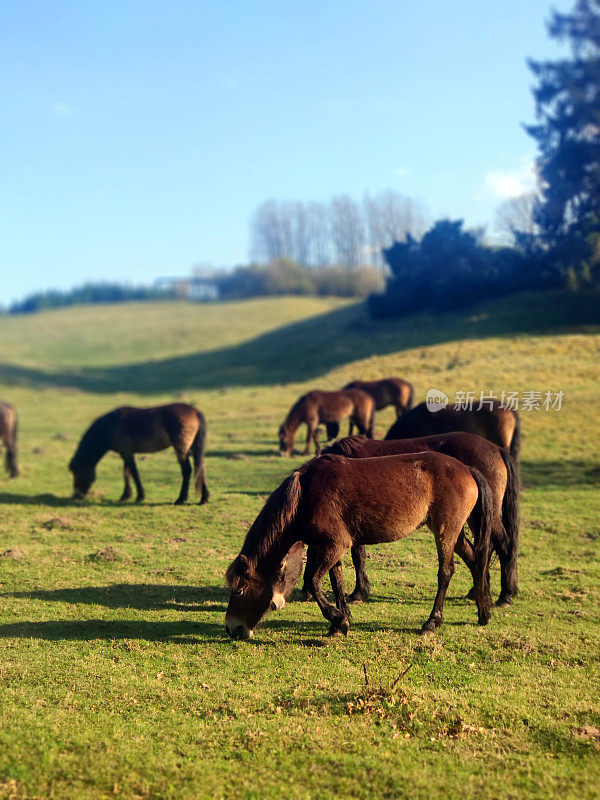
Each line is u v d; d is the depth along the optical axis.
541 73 53.72
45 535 11.30
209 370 54.84
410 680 5.93
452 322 49.69
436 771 4.57
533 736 5.05
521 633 7.01
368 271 112.38
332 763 4.66
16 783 4.38
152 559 9.80
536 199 55.88
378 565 9.56
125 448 14.16
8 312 137.75
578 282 47.72
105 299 140.25
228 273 151.38
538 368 30.83
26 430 30.73
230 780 4.47
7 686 5.77
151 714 5.32
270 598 6.86
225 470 17.59
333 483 6.67
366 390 21.48
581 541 11.02
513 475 7.89
